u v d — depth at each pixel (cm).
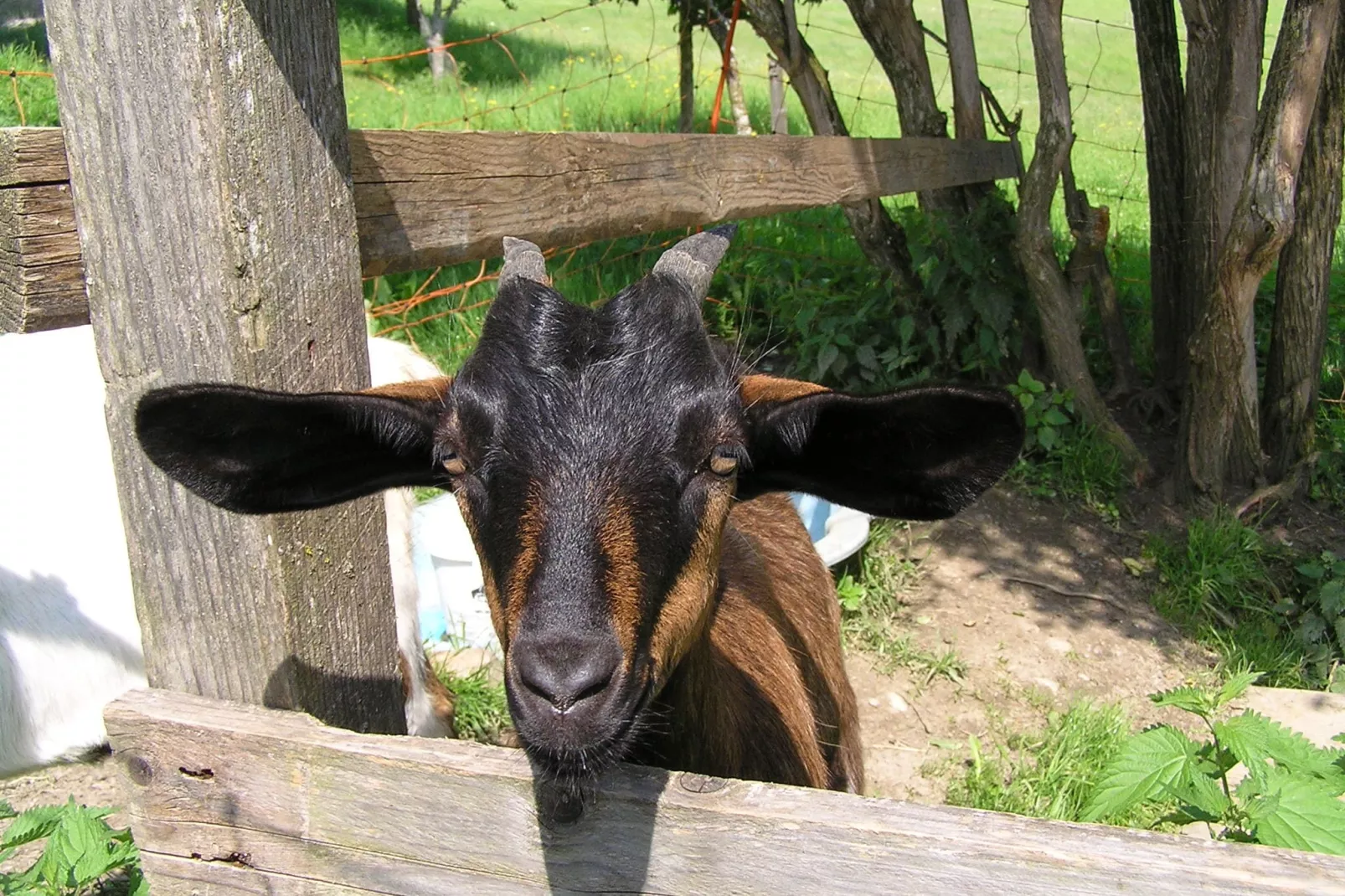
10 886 78
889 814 47
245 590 60
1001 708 125
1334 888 42
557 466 53
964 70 176
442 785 51
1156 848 44
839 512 137
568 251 200
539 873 51
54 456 85
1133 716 125
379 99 367
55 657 84
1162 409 181
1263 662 132
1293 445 163
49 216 56
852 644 133
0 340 90
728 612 77
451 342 172
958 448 60
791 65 170
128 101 53
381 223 68
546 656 48
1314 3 135
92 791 106
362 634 66
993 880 45
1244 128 157
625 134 94
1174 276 178
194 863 56
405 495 97
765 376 69
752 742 74
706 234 69
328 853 54
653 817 49
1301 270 157
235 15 52
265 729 54
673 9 264
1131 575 148
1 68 270
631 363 56
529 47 528
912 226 180
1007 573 147
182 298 55
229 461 56
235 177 53
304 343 58
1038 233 163
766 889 48
